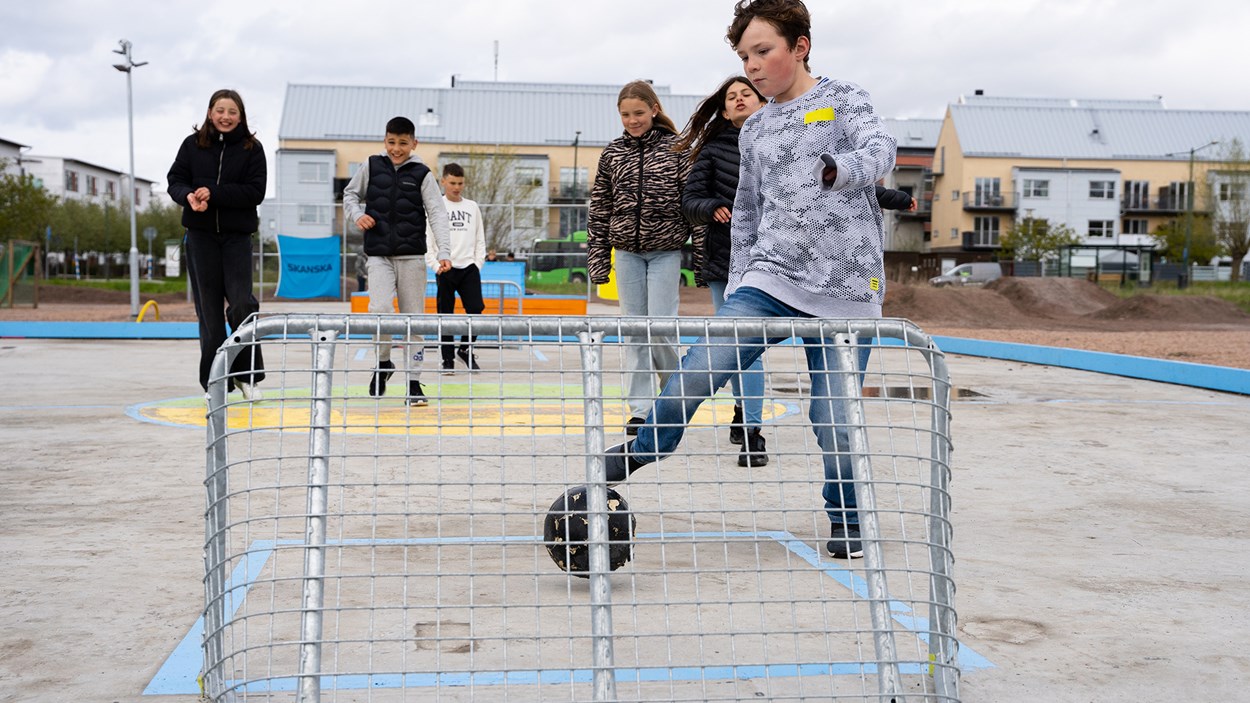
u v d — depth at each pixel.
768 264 3.29
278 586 3.24
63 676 2.53
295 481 4.82
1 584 3.24
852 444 2.45
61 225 80.12
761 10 3.30
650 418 2.95
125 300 32.41
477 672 2.23
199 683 2.40
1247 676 2.63
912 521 4.29
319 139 60.97
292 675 2.36
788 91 3.36
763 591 3.22
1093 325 23.98
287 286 25.02
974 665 2.68
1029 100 75.94
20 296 26.70
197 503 4.36
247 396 7.38
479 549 3.64
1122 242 69.88
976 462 5.66
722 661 2.66
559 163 63.06
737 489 4.70
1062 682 2.57
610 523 3.04
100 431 6.22
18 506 4.29
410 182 7.32
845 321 2.51
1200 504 4.71
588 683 2.49
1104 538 4.06
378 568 3.40
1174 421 7.35
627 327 2.43
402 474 4.80
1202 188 64.06
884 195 4.84
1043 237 64.06
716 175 5.19
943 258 68.25
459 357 10.64
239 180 6.63
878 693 2.34
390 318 2.31
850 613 3.05
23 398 7.93
